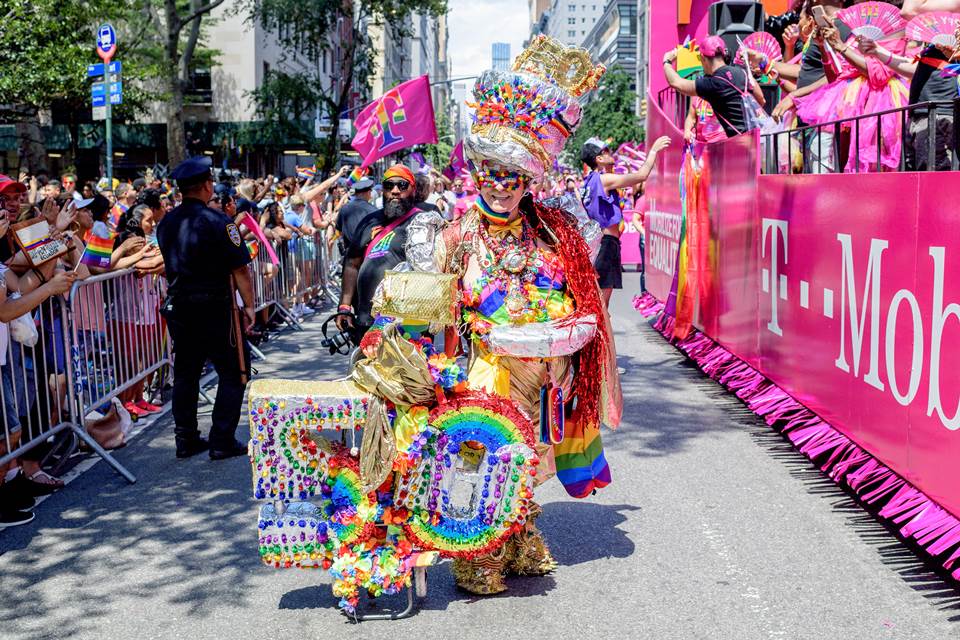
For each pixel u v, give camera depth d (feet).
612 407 13.76
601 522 15.83
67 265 22.79
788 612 12.25
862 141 18.83
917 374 13.78
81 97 94.22
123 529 16.16
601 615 12.32
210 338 20.27
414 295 11.80
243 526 16.22
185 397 20.65
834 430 17.62
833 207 17.34
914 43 20.84
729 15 31.35
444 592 13.23
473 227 13.00
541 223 13.11
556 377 13.20
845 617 12.08
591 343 13.35
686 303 29.66
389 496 12.13
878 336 15.23
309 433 12.18
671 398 24.98
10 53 89.56
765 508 16.34
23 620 12.59
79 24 94.27
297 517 12.21
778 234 20.95
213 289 20.21
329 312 47.75
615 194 25.81
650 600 12.73
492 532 12.15
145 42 112.88
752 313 23.16
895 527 15.25
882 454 15.17
